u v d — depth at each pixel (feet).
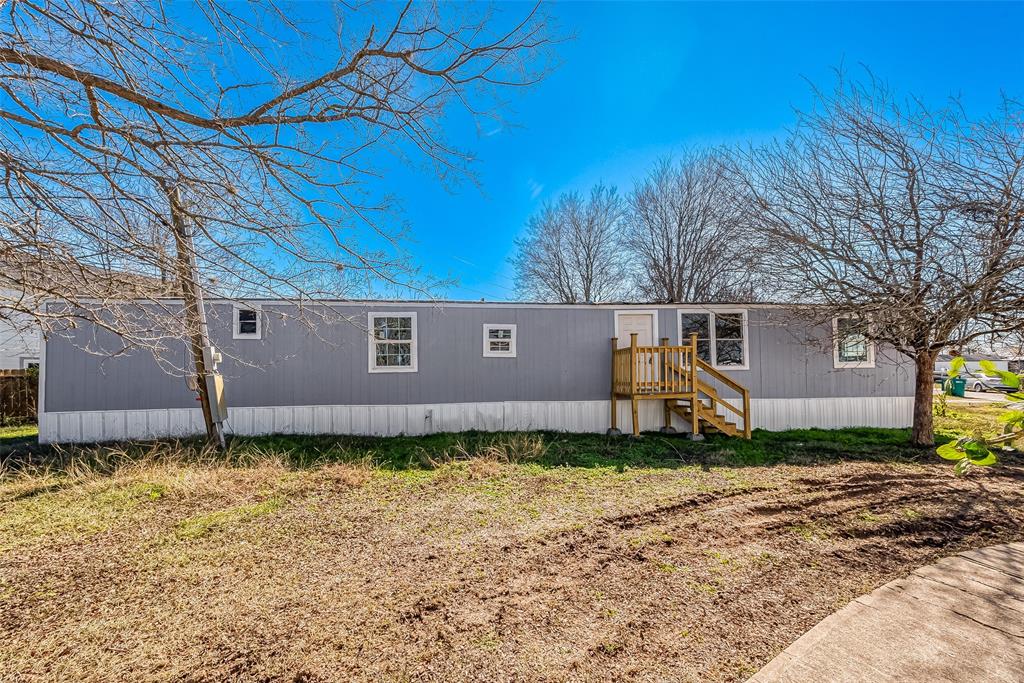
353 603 10.75
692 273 69.97
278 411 32.32
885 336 29.84
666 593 11.18
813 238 30.48
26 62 10.54
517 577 12.07
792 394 35.96
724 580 11.85
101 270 13.17
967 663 8.37
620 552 13.66
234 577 12.05
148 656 8.80
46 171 10.92
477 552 13.69
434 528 15.64
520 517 16.71
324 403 32.78
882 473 22.77
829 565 12.74
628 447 29.04
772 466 24.40
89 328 30.40
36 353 47.16
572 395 35.24
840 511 17.25
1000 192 24.62
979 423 37.88
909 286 27.25
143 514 16.78
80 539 14.51
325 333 32.96
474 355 34.47
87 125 11.47
